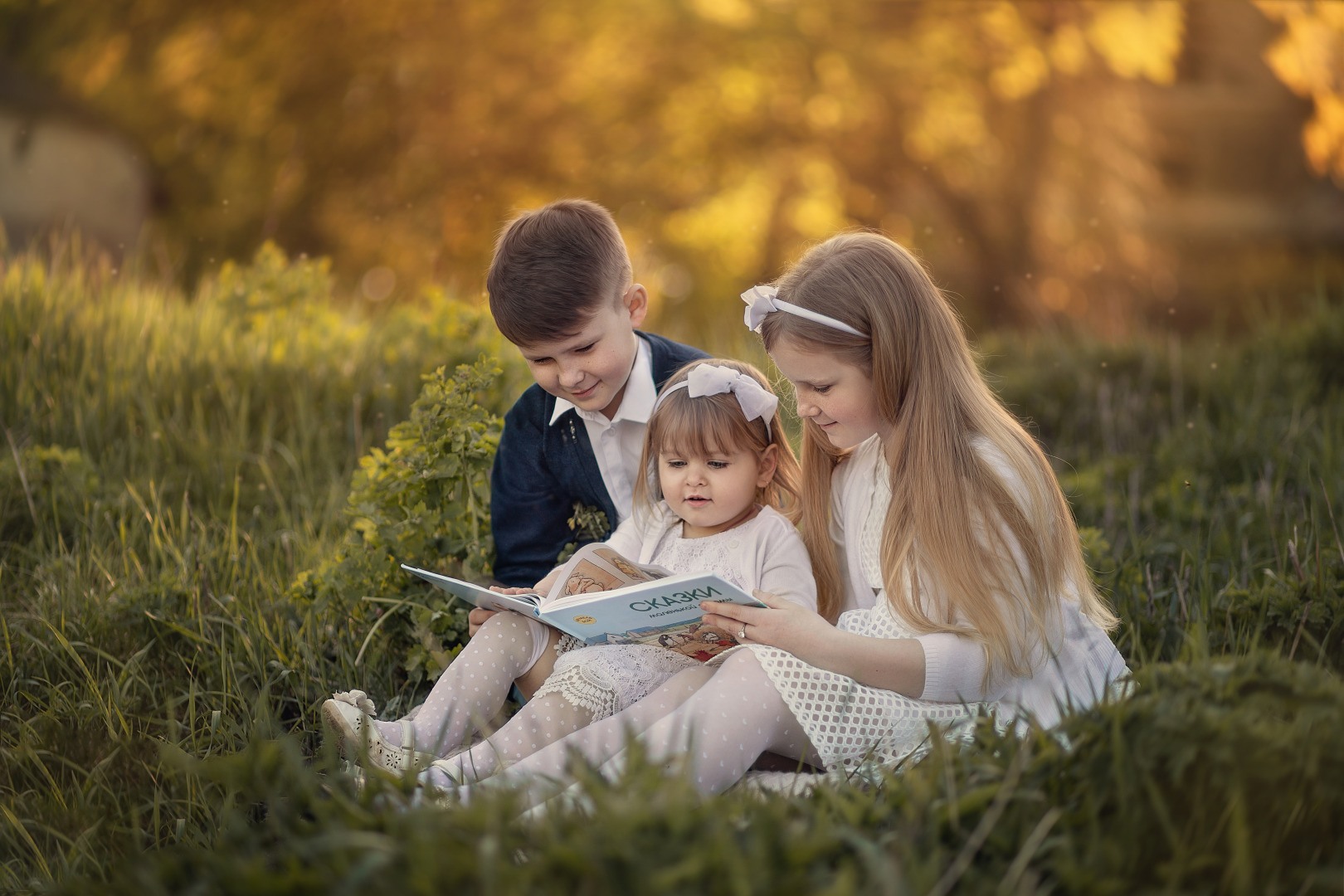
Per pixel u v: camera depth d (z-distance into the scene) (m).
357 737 2.12
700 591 2.10
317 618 2.91
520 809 1.65
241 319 5.04
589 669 2.27
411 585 2.91
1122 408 5.02
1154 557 3.34
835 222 13.41
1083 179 13.23
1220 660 1.82
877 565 2.39
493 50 12.47
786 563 2.47
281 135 12.47
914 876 1.42
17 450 3.80
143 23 12.02
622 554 2.62
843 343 2.31
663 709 2.15
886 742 2.11
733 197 13.36
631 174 13.07
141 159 11.45
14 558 3.31
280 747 1.83
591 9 12.48
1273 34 13.59
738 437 2.49
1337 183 16.00
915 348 2.32
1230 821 1.55
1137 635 2.74
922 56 12.61
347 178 12.60
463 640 2.83
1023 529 2.20
